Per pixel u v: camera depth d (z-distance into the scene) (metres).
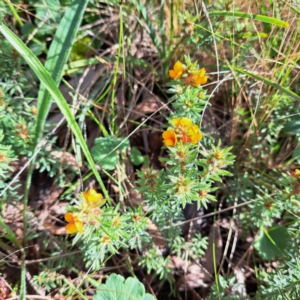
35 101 0.23
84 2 0.16
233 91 0.22
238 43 0.21
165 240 0.21
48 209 0.22
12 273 0.20
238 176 0.23
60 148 0.21
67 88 0.24
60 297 0.19
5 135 0.19
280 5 0.22
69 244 0.20
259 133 0.22
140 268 0.21
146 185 0.16
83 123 0.22
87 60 0.24
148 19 0.21
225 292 0.20
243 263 0.22
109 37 0.26
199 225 0.22
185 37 0.21
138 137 0.24
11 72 0.20
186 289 0.20
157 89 0.25
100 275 0.20
